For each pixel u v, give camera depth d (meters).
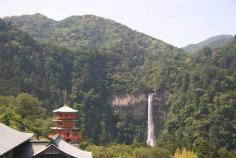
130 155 167.00
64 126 137.88
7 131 49.16
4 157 43.03
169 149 198.12
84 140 173.25
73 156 46.06
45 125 147.12
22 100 169.12
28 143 50.66
